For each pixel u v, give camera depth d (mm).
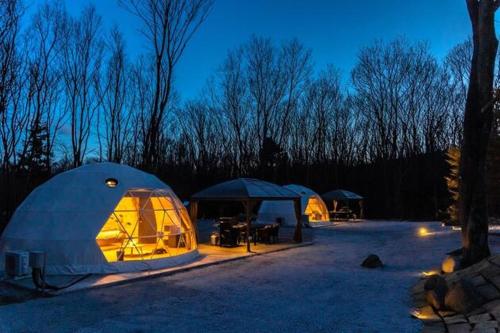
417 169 44656
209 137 47500
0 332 7023
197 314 8211
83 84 34219
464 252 11367
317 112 49469
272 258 15773
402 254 16688
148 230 15305
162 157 43031
